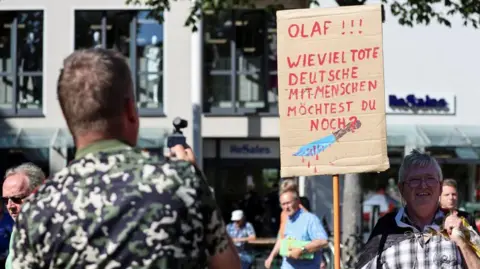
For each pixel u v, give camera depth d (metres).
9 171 6.16
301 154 6.54
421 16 16.06
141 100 24.52
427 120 24.44
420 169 5.86
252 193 23.50
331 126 6.48
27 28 24.70
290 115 6.57
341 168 6.45
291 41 6.59
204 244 3.26
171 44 24.28
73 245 3.16
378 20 6.42
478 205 23.08
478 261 5.65
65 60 3.38
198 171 3.33
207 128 24.62
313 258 10.02
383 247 5.81
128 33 24.53
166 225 3.15
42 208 3.22
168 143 4.25
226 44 24.86
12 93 24.66
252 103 24.81
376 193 23.23
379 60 6.40
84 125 3.32
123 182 3.21
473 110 24.50
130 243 3.13
